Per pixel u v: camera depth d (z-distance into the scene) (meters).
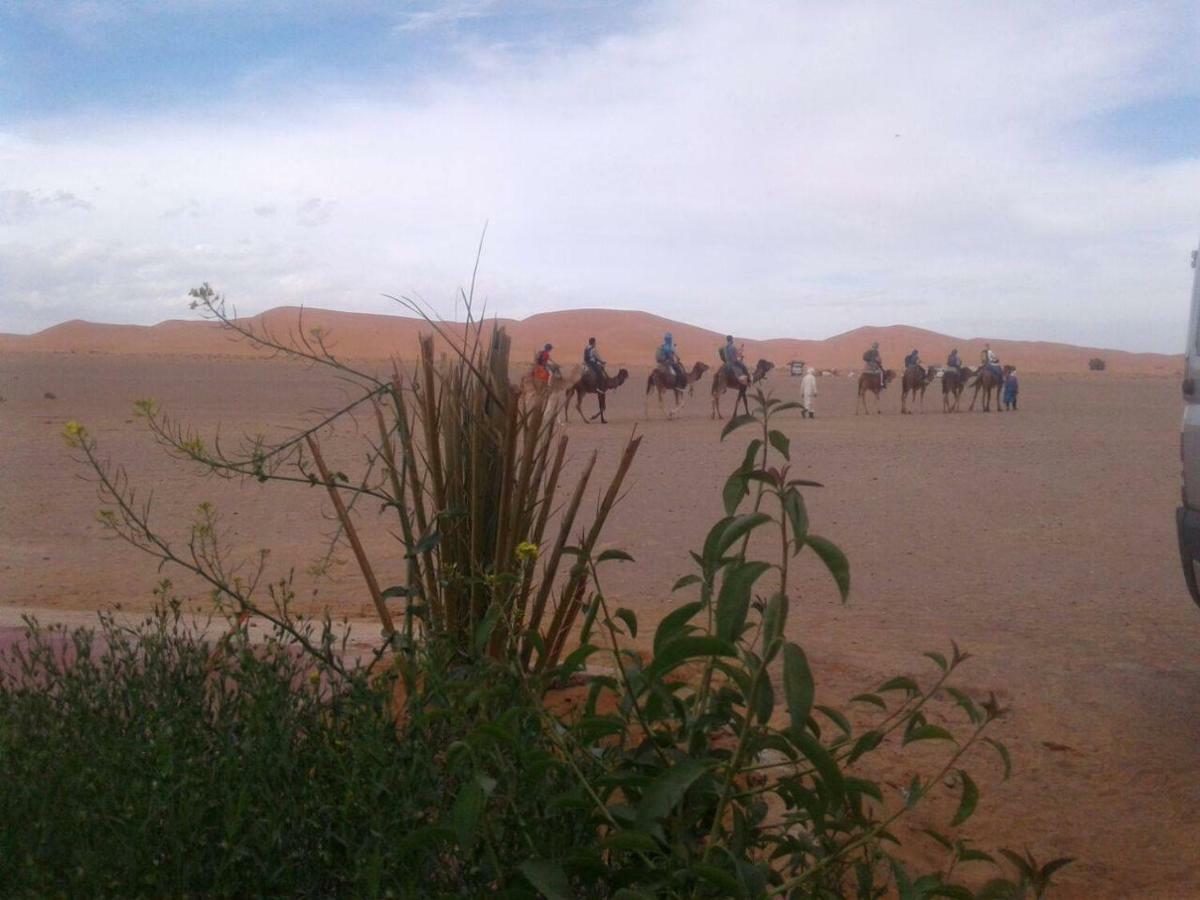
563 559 11.61
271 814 3.40
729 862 3.21
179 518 14.34
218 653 4.48
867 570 11.58
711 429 30.45
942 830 5.05
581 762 3.67
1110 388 71.94
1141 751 6.07
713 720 3.47
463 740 3.49
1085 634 8.73
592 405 44.94
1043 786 5.59
